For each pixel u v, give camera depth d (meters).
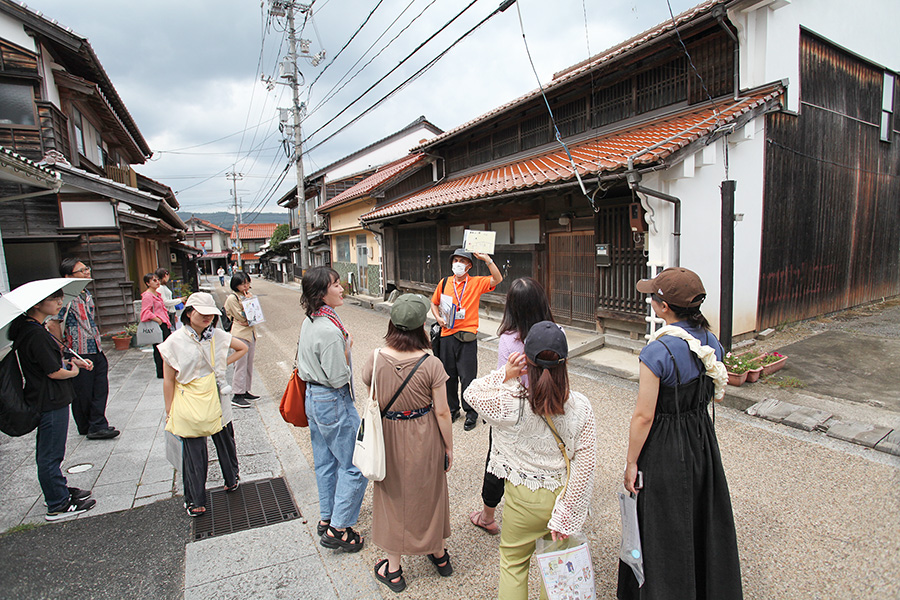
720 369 1.90
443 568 2.60
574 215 7.50
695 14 6.15
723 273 5.46
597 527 2.97
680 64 7.00
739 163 6.12
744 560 2.56
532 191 6.52
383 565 2.58
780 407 4.41
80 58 10.19
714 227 6.00
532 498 1.95
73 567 2.71
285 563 2.74
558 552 1.86
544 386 1.81
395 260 14.45
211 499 3.49
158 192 17.70
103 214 9.75
